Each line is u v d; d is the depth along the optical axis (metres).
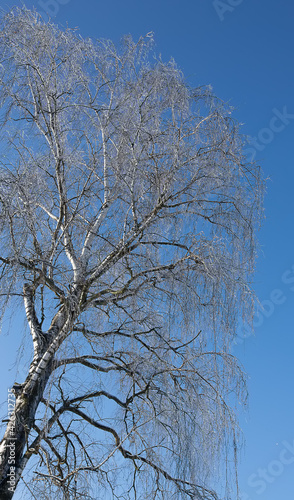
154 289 7.54
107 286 7.96
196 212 7.90
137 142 8.08
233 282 7.36
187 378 7.27
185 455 6.91
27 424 6.85
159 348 7.44
